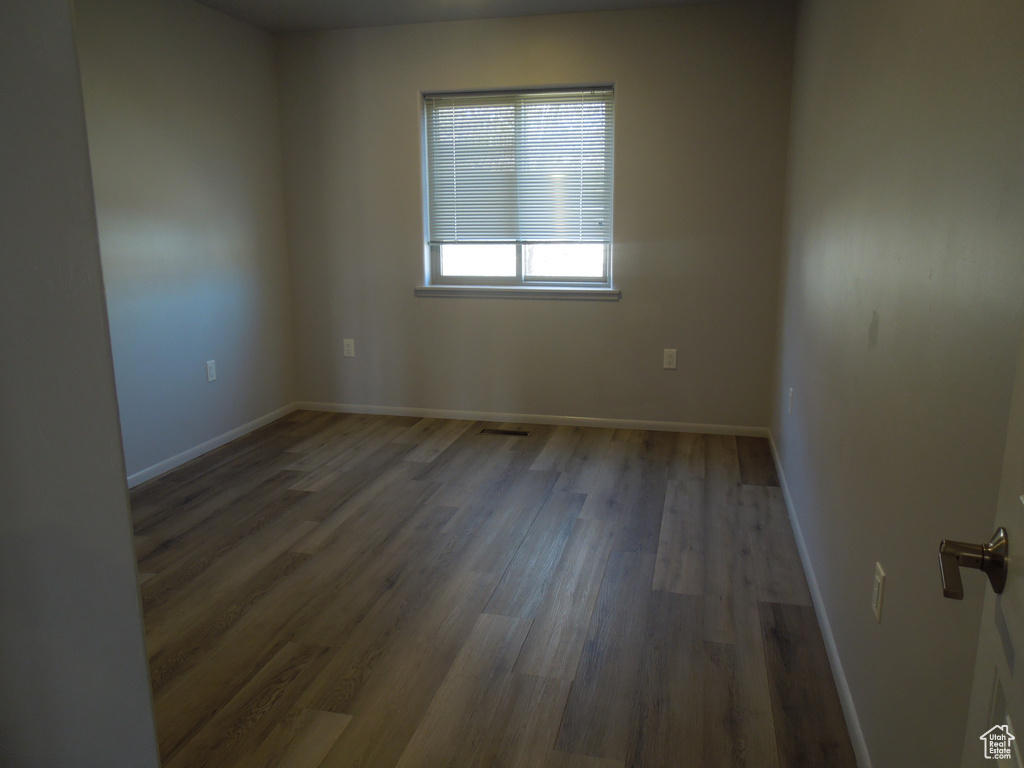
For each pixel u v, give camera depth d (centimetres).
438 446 400
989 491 96
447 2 372
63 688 89
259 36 421
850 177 206
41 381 80
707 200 397
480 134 423
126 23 325
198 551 272
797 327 307
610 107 405
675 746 169
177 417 370
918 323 134
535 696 187
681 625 220
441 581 248
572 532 288
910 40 148
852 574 180
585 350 430
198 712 181
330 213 448
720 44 380
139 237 338
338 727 176
